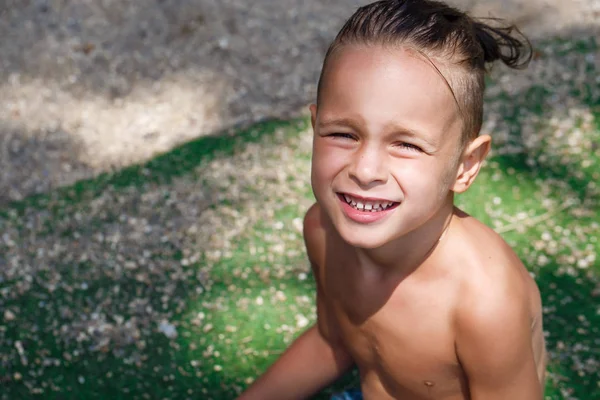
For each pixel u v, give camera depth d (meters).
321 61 4.21
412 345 1.62
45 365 2.39
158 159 3.40
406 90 1.32
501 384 1.57
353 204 1.39
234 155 3.37
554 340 2.36
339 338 2.01
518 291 1.53
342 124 1.35
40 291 2.69
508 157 3.15
